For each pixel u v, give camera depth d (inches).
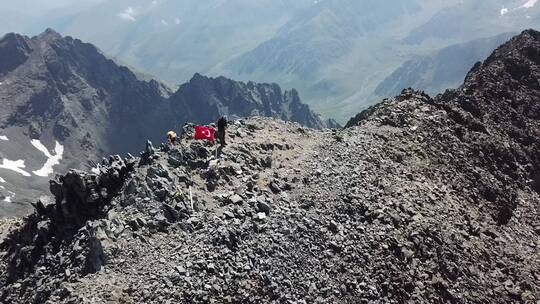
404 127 2583.7
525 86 3735.2
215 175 1791.3
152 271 1401.3
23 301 1673.2
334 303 1469.0
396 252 1713.8
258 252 1521.9
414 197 2038.6
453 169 2434.8
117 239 1493.6
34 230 2070.6
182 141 1972.2
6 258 2117.4
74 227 1877.5
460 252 1892.2
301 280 1494.8
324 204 1795.0
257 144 2100.1
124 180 1877.5
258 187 1813.5
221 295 1365.7
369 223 1780.3
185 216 1611.7
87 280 1373.0
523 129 3289.9
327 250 1605.6
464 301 1705.2
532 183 2839.6
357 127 2539.4
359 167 2075.5
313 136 2412.6
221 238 1510.8
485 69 3816.4
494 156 2790.4
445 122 2763.3
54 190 1969.7
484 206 2322.8
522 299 1856.5
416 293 1622.8
